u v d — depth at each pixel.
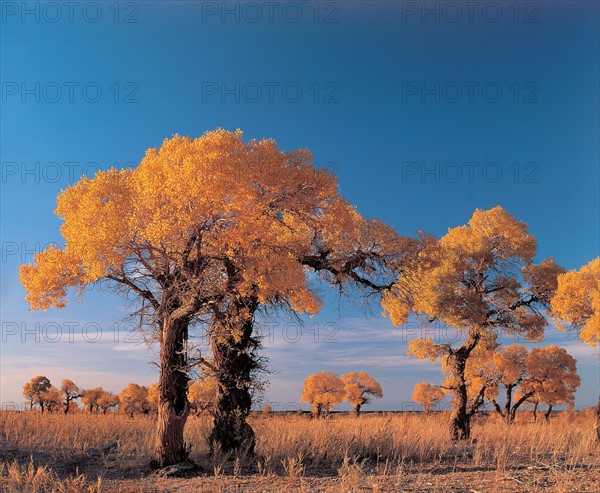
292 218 15.39
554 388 38.72
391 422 18.88
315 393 51.81
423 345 25.47
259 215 12.86
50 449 14.83
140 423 21.23
